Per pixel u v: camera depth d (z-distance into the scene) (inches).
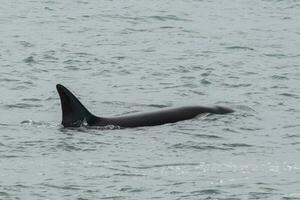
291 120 2910.9
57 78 3742.6
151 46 4675.2
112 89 3523.6
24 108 3102.9
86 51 4451.3
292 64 4188.0
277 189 2021.4
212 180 2103.8
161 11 6141.7
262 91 3481.8
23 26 5255.9
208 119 2849.4
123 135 2632.9
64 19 5615.2
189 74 3870.6
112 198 1941.4
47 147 2456.9
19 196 1955.0
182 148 2474.2
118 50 4515.3
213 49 4601.4
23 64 4047.7
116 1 6643.7
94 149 2442.2
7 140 2544.3
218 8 6446.9
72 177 2123.5
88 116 2746.1
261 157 2373.3
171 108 2883.9
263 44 4820.4
